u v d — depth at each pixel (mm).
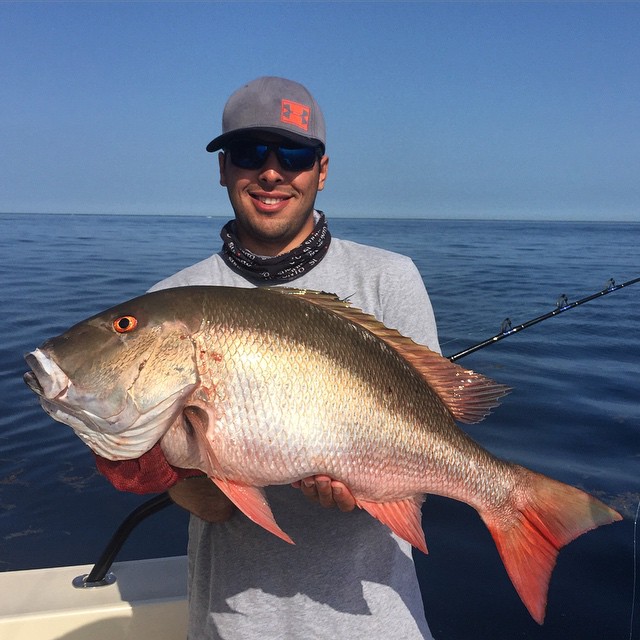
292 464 1866
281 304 1960
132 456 1858
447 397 2129
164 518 4754
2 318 11359
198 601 2213
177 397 1827
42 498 4984
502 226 97500
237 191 2223
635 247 37812
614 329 10648
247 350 1859
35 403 6934
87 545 4371
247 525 2117
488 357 8719
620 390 7277
